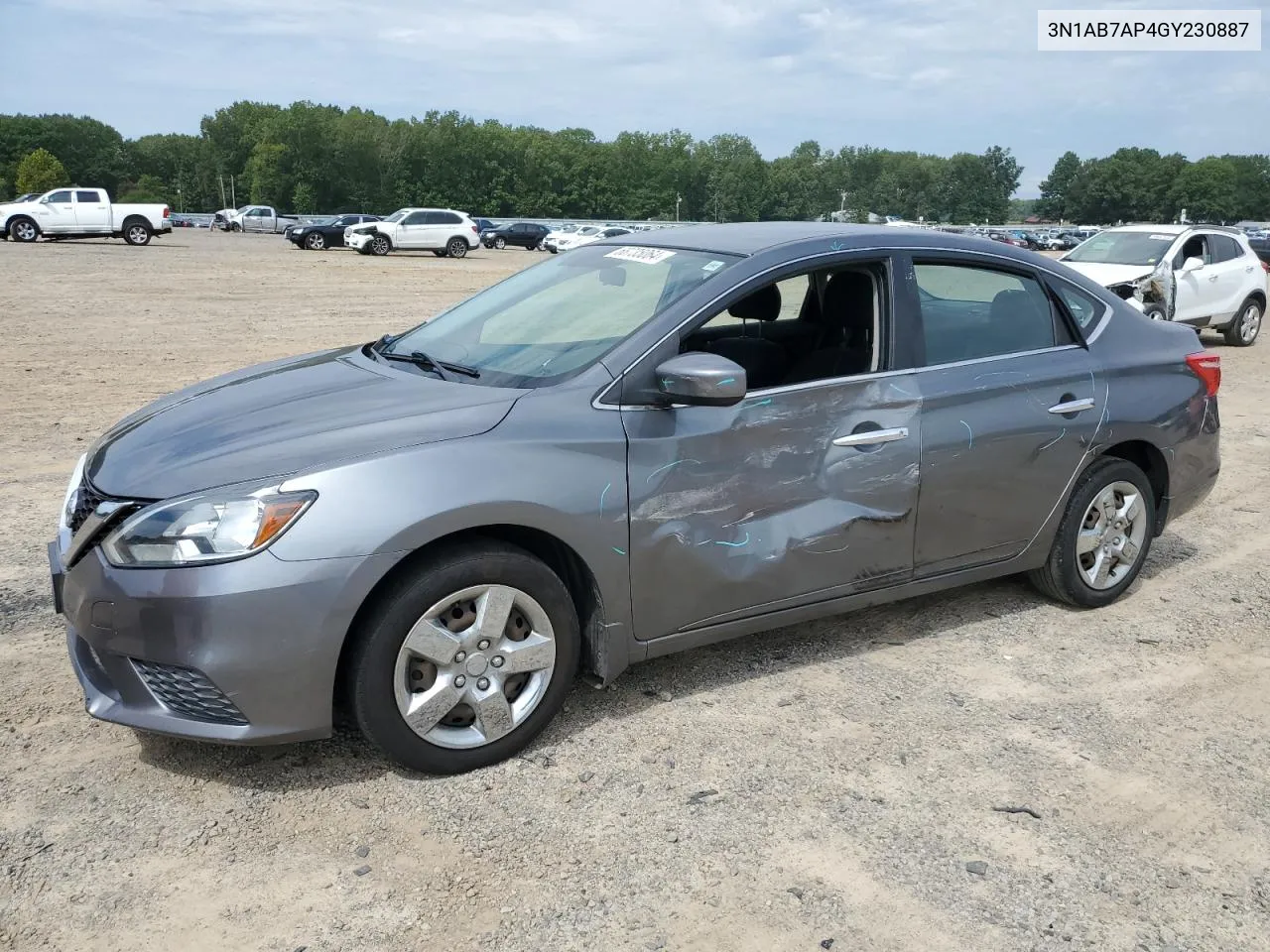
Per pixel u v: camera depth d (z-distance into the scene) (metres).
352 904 2.64
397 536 2.94
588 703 3.71
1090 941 2.56
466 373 3.61
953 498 4.02
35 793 3.09
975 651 4.23
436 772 3.19
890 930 2.58
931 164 182.12
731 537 3.55
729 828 2.98
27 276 21.08
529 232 55.25
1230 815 3.12
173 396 3.94
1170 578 5.16
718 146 170.62
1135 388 4.52
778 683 3.90
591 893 2.70
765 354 3.79
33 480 6.31
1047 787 3.24
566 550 3.35
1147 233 13.93
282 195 137.00
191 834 2.91
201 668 2.86
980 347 4.14
